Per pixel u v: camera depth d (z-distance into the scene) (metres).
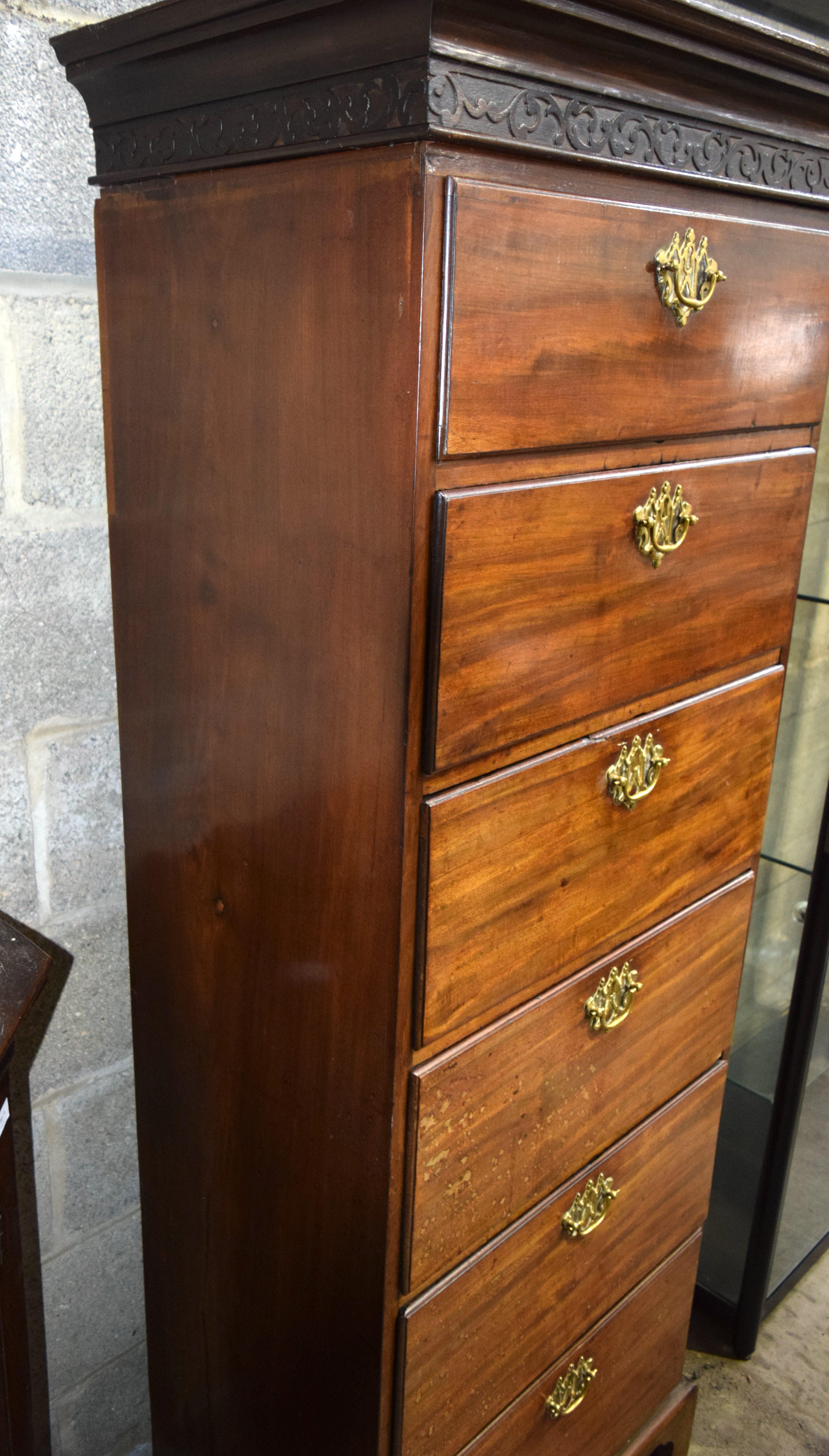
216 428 0.82
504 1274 0.99
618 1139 1.10
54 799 1.13
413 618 0.70
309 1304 0.99
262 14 0.66
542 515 0.75
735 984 1.20
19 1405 0.88
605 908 0.95
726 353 0.86
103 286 0.90
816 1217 1.84
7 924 0.82
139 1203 1.33
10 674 1.06
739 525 0.95
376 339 0.67
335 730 0.78
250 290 0.75
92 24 0.79
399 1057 0.81
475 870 0.80
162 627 0.94
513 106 0.65
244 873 0.92
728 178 0.81
